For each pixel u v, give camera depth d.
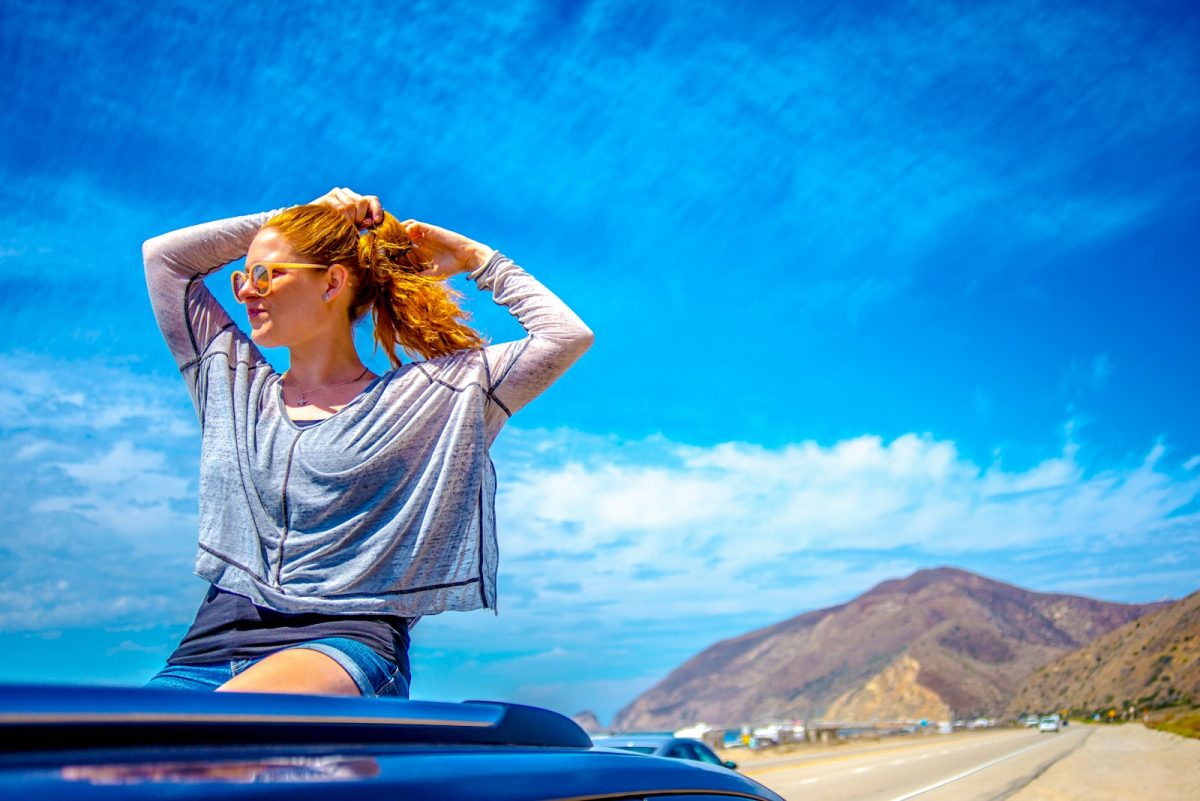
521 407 1.90
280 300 1.76
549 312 1.91
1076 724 183.00
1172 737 59.47
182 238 1.84
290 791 0.75
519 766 1.01
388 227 1.92
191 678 1.54
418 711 1.05
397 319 1.88
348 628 1.56
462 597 1.72
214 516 1.67
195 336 1.83
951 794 21.94
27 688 0.71
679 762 1.36
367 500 1.64
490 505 1.84
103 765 0.70
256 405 1.73
